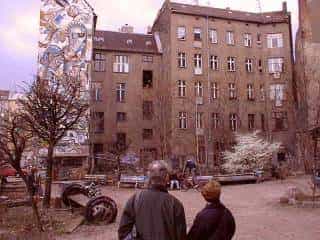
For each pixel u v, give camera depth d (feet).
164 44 150.61
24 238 32.37
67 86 71.20
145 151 141.59
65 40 123.85
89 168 117.29
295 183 82.84
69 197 47.62
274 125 146.82
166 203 13.35
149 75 152.15
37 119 48.62
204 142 137.80
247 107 148.66
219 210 14.84
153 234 12.93
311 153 88.02
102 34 153.28
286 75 150.41
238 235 32.96
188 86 143.02
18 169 36.78
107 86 144.46
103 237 32.81
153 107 143.74
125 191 79.71
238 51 152.66
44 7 125.59
